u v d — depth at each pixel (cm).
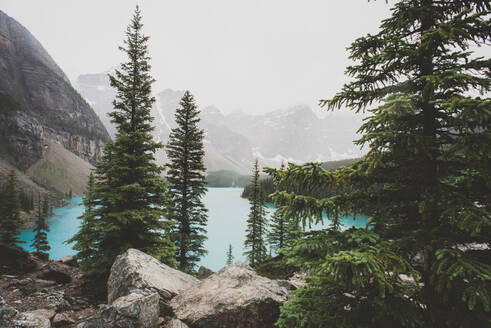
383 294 303
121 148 1251
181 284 828
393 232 406
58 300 881
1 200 2348
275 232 2555
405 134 335
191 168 1891
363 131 388
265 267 1820
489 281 279
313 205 399
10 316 566
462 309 329
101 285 1073
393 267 307
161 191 1299
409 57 363
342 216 417
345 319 368
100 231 1180
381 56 380
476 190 353
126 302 557
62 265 1664
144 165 1281
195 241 1808
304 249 393
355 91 427
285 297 705
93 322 523
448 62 363
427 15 374
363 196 420
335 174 407
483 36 329
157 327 581
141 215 1160
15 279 1141
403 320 321
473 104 265
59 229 7362
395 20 406
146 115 1328
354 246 386
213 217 10944
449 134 350
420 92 377
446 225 365
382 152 359
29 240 5991
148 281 739
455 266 285
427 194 358
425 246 333
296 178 422
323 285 410
